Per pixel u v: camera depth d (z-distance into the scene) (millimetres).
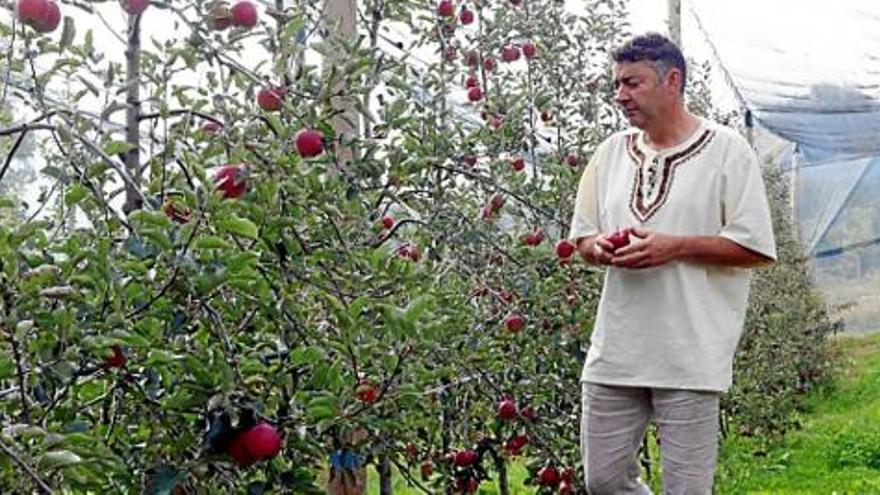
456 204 4148
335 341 2338
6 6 2373
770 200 12500
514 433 4164
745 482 7922
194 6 2521
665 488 3117
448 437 4227
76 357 1941
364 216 3033
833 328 13617
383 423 2447
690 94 8547
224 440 2070
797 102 13477
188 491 2150
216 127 2680
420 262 3383
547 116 4852
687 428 3080
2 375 1909
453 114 4168
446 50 4164
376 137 3295
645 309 3113
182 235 2037
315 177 2619
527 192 4320
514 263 4156
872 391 12578
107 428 2254
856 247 18203
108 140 2570
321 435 2545
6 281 1870
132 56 2660
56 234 2586
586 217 3342
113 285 2014
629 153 3238
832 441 9234
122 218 2270
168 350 2080
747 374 8516
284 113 2934
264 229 2373
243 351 2330
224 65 2674
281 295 2404
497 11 4535
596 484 3271
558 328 4148
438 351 3340
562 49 5059
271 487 2303
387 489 4199
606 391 3227
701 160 3104
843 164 17594
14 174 3385
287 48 2967
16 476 1931
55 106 2484
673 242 3014
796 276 12180
